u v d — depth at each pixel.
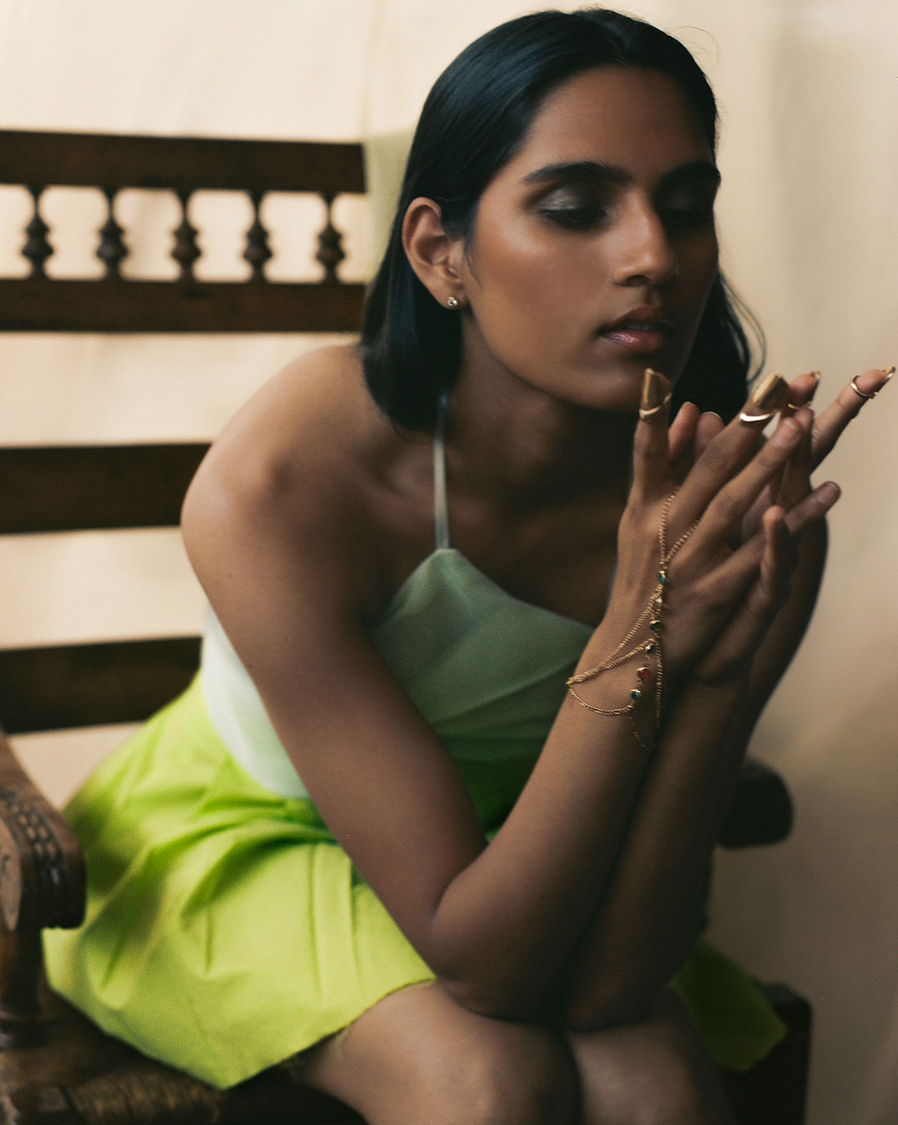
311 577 0.88
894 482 1.22
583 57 0.77
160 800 1.12
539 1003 0.86
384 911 0.97
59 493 1.50
